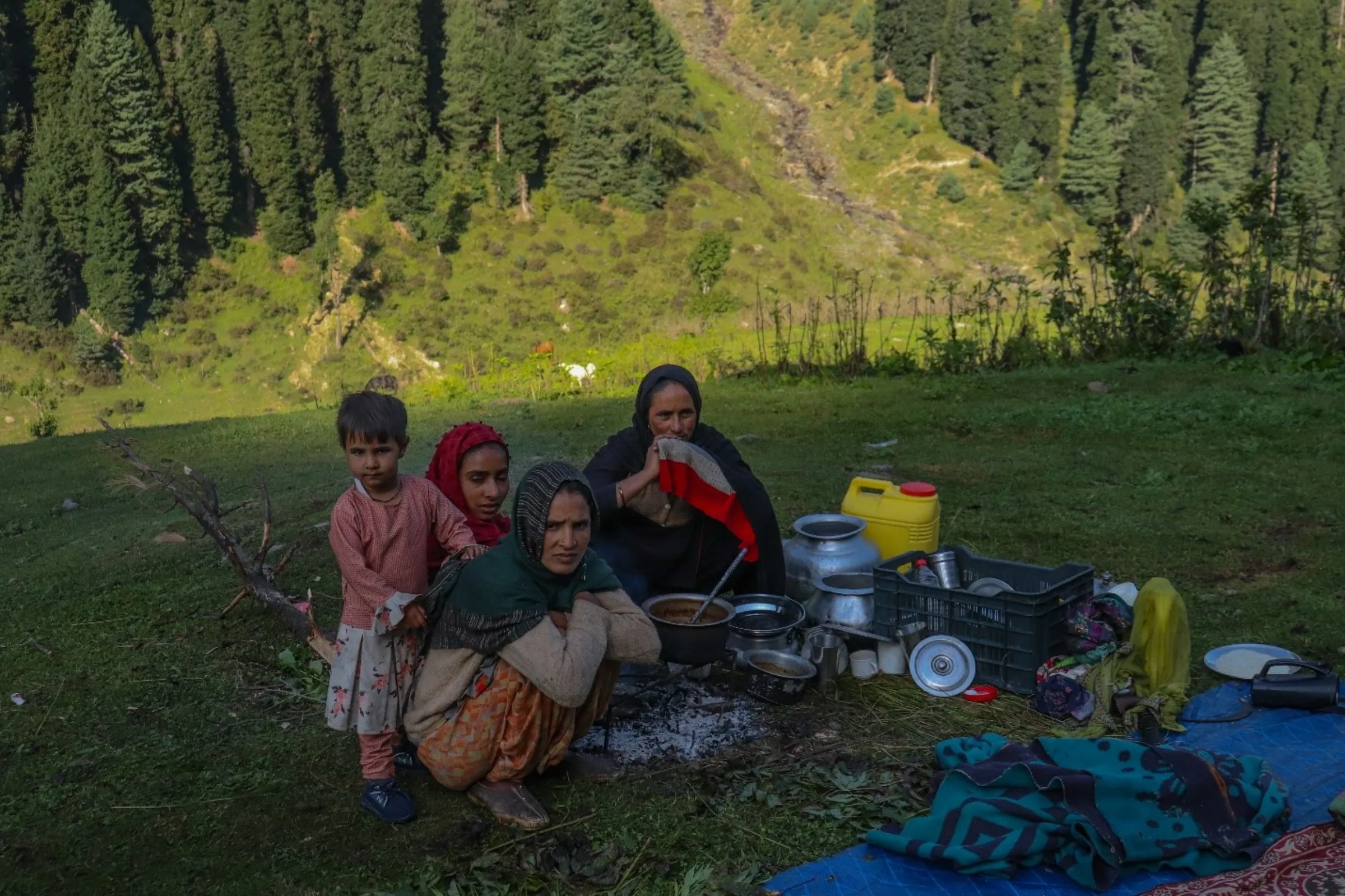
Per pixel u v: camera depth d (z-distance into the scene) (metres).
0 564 6.71
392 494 3.28
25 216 63.56
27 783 3.62
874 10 122.19
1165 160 95.31
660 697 3.97
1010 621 3.93
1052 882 2.83
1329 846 2.91
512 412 11.93
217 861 3.09
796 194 96.06
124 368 63.00
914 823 2.98
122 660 4.68
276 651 4.70
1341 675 4.05
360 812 3.31
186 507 4.94
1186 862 2.88
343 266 71.62
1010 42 104.81
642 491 4.18
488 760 3.25
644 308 72.81
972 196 99.25
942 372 13.05
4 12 67.62
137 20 74.31
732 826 3.13
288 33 73.19
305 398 62.59
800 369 13.55
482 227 78.62
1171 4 111.44
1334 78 97.81
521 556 3.19
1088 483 7.20
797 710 3.88
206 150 69.81
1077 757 3.21
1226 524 6.13
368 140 77.31
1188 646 3.93
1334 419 8.70
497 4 90.81
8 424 57.16
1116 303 13.10
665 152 87.69
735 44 129.12
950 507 6.69
